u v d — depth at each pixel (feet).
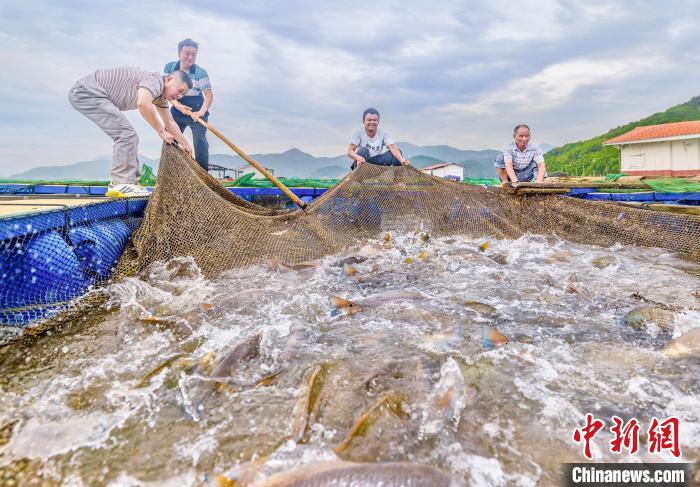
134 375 8.05
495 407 6.97
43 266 11.36
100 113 20.67
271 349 8.98
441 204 22.03
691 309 11.35
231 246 15.46
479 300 12.25
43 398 7.25
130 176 21.95
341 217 20.21
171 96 20.21
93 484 5.39
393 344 9.29
